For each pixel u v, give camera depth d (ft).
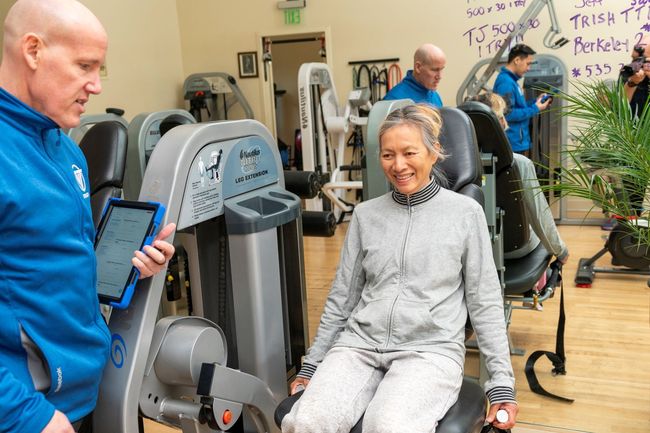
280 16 20.88
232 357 6.87
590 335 10.24
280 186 7.00
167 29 21.50
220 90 21.33
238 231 5.99
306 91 16.44
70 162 4.41
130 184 9.81
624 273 12.94
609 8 16.99
